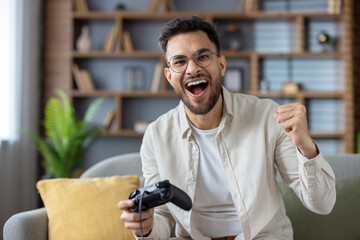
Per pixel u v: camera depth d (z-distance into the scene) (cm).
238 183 140
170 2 441
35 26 407
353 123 431
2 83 347
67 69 426
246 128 143
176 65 137
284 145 138
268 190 139
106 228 169
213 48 138
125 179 187
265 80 440
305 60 439
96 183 182
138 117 449
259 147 140
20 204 374
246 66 446
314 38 440
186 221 145
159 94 425
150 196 113
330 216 176
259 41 438
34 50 403
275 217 141
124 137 446
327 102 437
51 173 373
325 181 121
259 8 441
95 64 449
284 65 439
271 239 136
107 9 452
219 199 144
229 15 425
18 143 371
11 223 159
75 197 174
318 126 437
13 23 363
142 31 450
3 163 344
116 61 449
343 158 193
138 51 445
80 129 375
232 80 438
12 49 362
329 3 424
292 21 434
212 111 141
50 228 168
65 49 426
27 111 386
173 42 137
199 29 136
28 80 389
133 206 115
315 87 438
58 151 364
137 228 121
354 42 453
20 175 375
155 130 154
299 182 134
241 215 137
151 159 155
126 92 427
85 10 432
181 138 148
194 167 145
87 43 432
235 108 146
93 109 395
